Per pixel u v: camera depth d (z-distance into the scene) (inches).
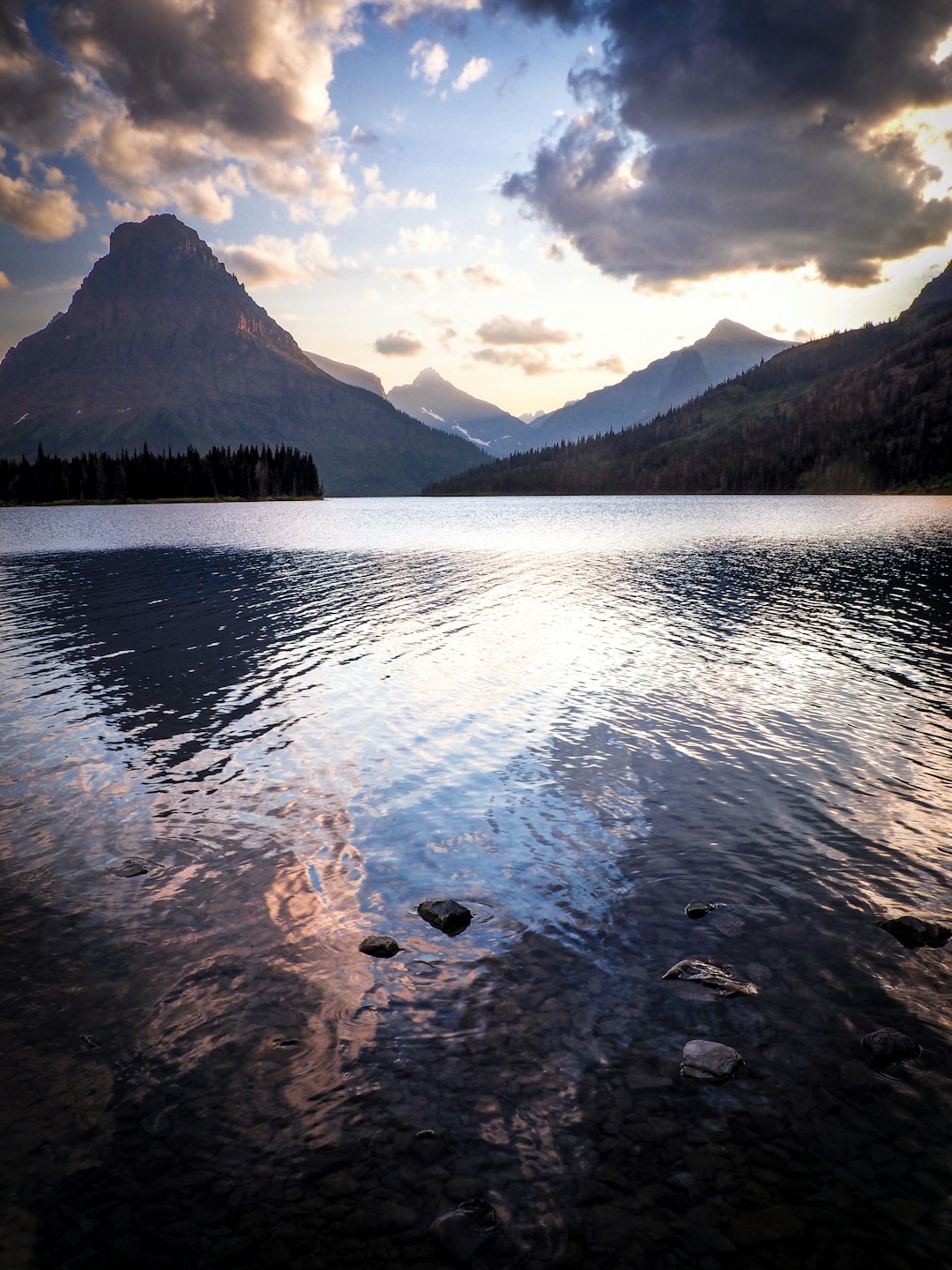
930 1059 263.0
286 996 301.6
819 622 1200.8
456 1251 191.5
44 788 532.7
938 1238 194.7
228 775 555.5
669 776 545.6
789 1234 196.1
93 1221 201.9
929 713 701.9
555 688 792.3
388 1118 238.1
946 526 4003.4
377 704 739.4
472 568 2087.8
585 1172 217.2
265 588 1643.7
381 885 394.6
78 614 1298.0
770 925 353.4
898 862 416.2
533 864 416.5
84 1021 285.6
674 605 1381.6
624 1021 285.3
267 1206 206.8
